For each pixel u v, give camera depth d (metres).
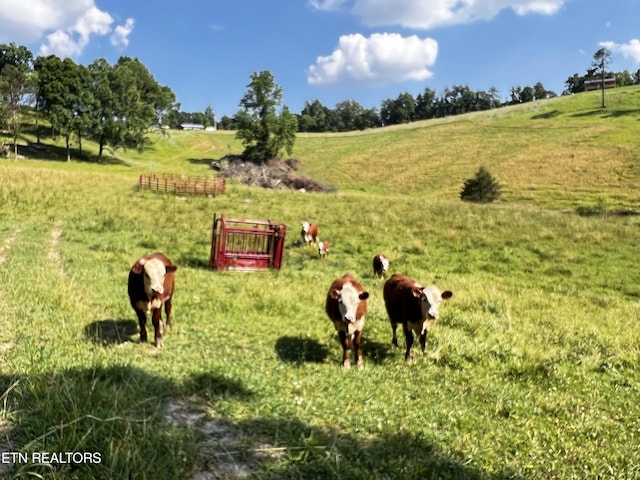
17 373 5.28
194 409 5.42
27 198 26.27
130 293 7.74
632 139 69.06
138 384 5.60
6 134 72.94
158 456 4.18
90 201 27.97
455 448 5.30
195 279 13.02
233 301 10.82
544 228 24.31
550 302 13.57
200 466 4.31
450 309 11.77
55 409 4.43
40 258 13.79
